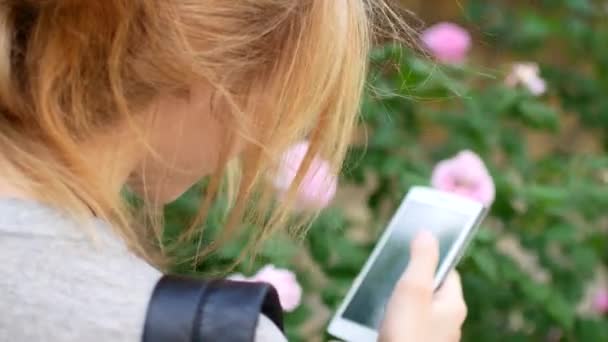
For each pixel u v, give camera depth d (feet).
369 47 3.18
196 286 2.13
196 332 2.07
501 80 6.85
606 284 6.84
